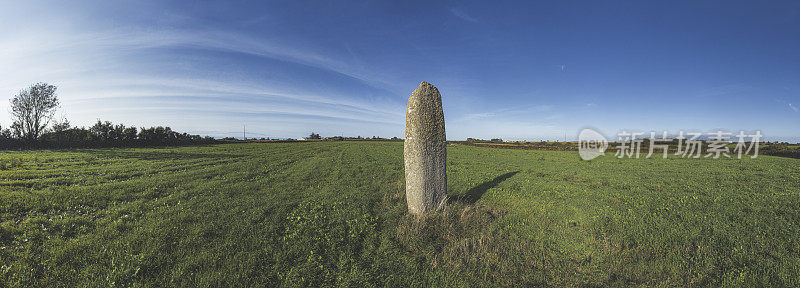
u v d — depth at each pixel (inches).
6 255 210.5
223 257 219.1
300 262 215.9
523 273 213.5
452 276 204.2
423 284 195.0
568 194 433.4
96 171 614.9
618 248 243.0
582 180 568.1
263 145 1886.1
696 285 192.5
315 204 363.3
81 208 333.4
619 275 207.3
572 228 292.4
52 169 635.5
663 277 203.3
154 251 221.3
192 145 1873.8
